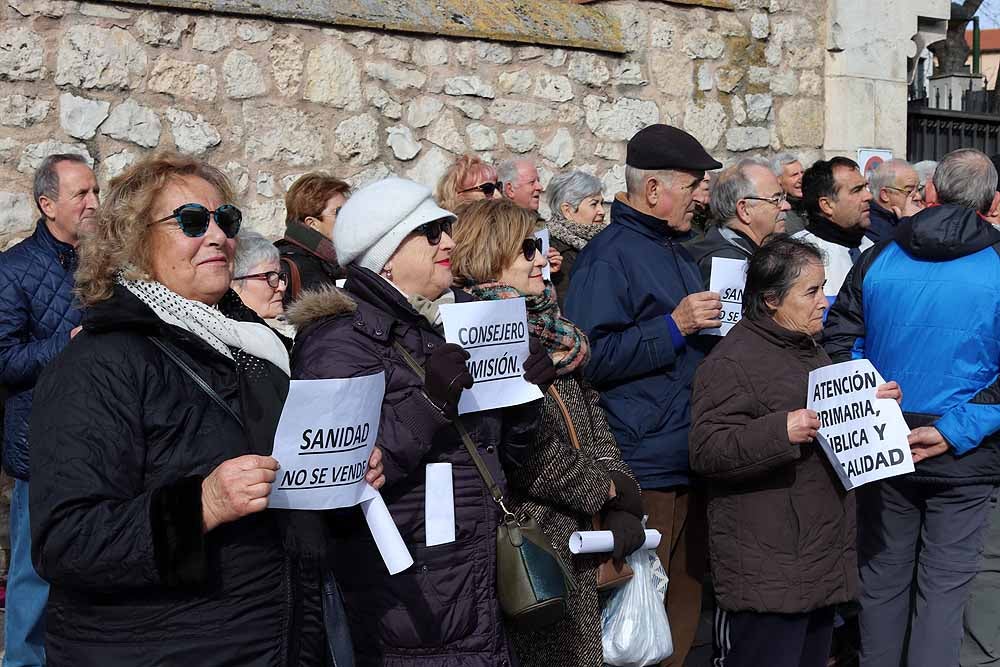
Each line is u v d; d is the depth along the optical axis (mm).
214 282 2361
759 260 3762
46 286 3957
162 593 2160
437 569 2775
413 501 2771
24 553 3957
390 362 2766
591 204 5430
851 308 4480
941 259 4168
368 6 5859
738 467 3570
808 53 7578
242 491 2100
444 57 6113
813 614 3822
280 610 2283
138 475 2168
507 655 2883
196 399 2268
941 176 4277
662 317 4016
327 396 2283
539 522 3371
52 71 4965
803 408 3668
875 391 3676
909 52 7945
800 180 6262
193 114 5344
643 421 4059
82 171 4023
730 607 3684
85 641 2168
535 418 3148
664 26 6930
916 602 4312
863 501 4422
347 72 5793
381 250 2922
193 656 2152
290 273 4160
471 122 6230
